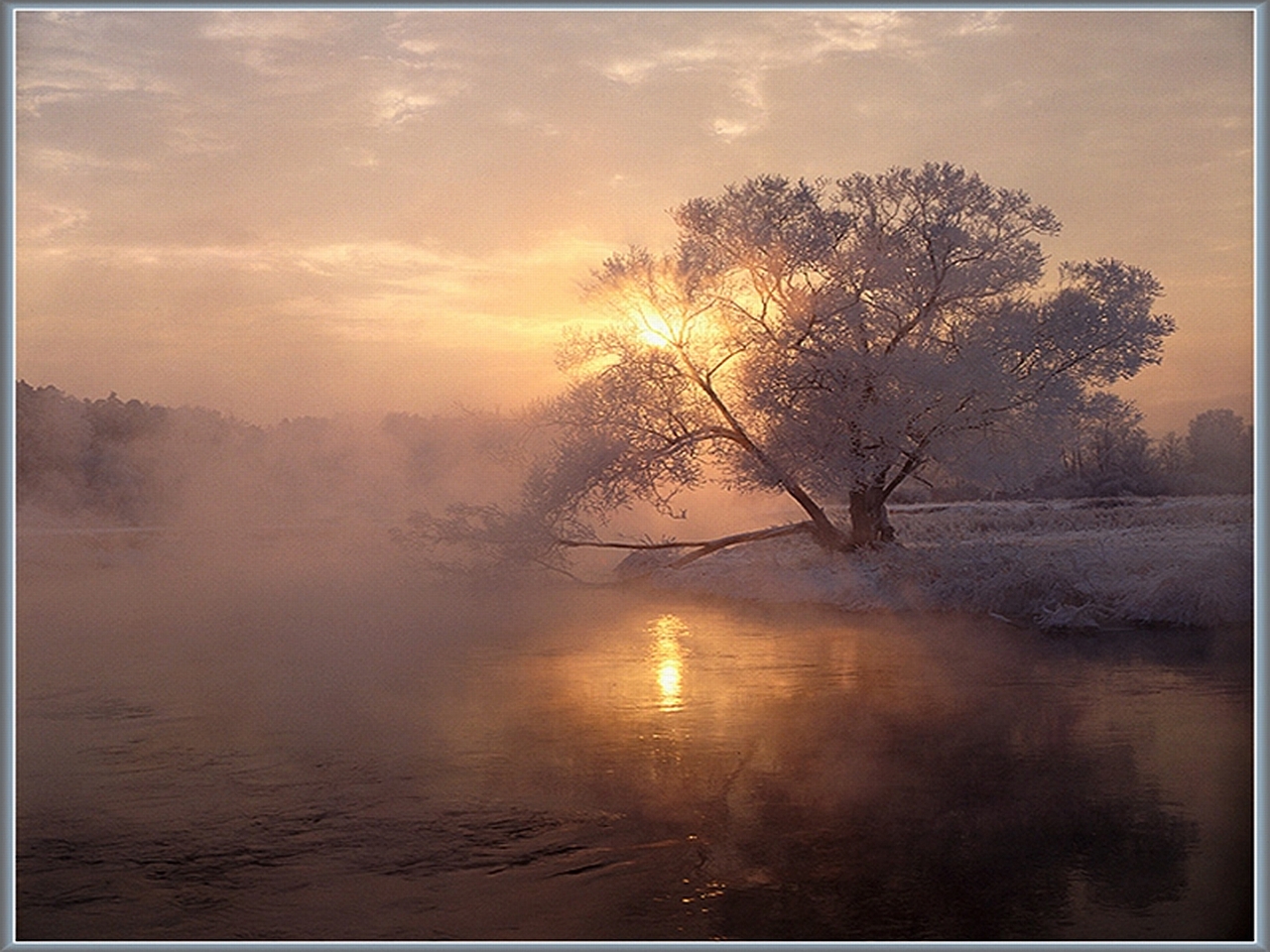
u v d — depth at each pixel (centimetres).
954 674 1472
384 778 1048
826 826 904
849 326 2262
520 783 1027
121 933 717
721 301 2431
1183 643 1652
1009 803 948
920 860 830
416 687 1471
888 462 2291
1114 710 1257
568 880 805
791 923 727
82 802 984
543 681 1494
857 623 1950
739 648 1727
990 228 2322
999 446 2366
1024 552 2139
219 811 959
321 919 741
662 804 964
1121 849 846
